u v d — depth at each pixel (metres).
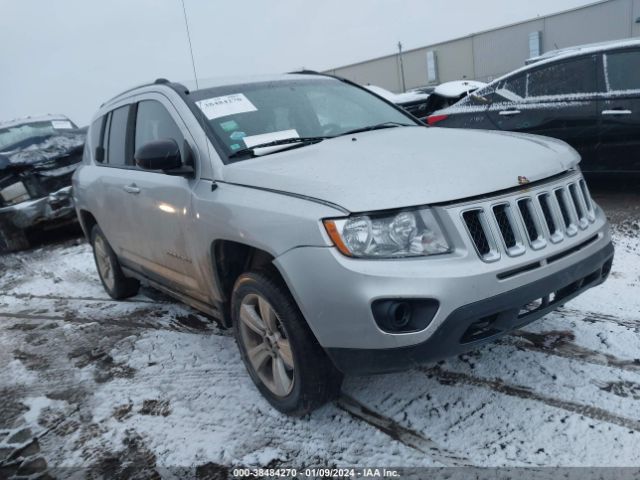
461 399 2.68
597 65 5.39
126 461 2.60
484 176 2.35
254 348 2.86
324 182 2.38
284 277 2.38
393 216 2.20
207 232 2.83
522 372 2.83
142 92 3.77
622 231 4.76
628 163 5.35
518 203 2.38
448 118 6.63
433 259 2.17
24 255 7.38
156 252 3.59
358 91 4.01
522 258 2.28
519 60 26.34
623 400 2.51
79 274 6.09
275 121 3.27
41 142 7.75
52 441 2.86
